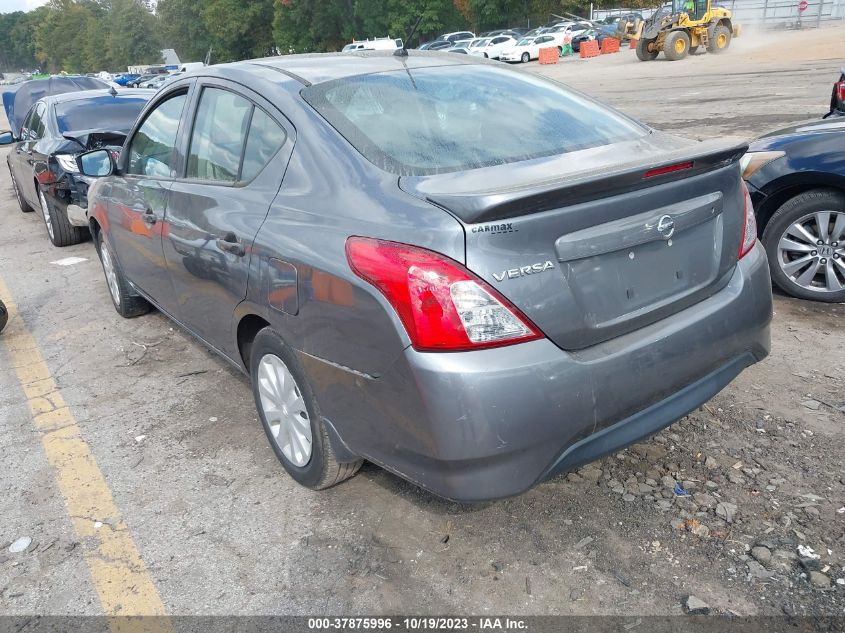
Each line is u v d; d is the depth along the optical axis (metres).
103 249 5.30
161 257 3.79
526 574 2.45
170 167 3.74
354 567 2.55
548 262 2.13
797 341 4.03
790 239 4.52
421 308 2.07
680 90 17.31
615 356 2.25
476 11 55.22
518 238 2.09
